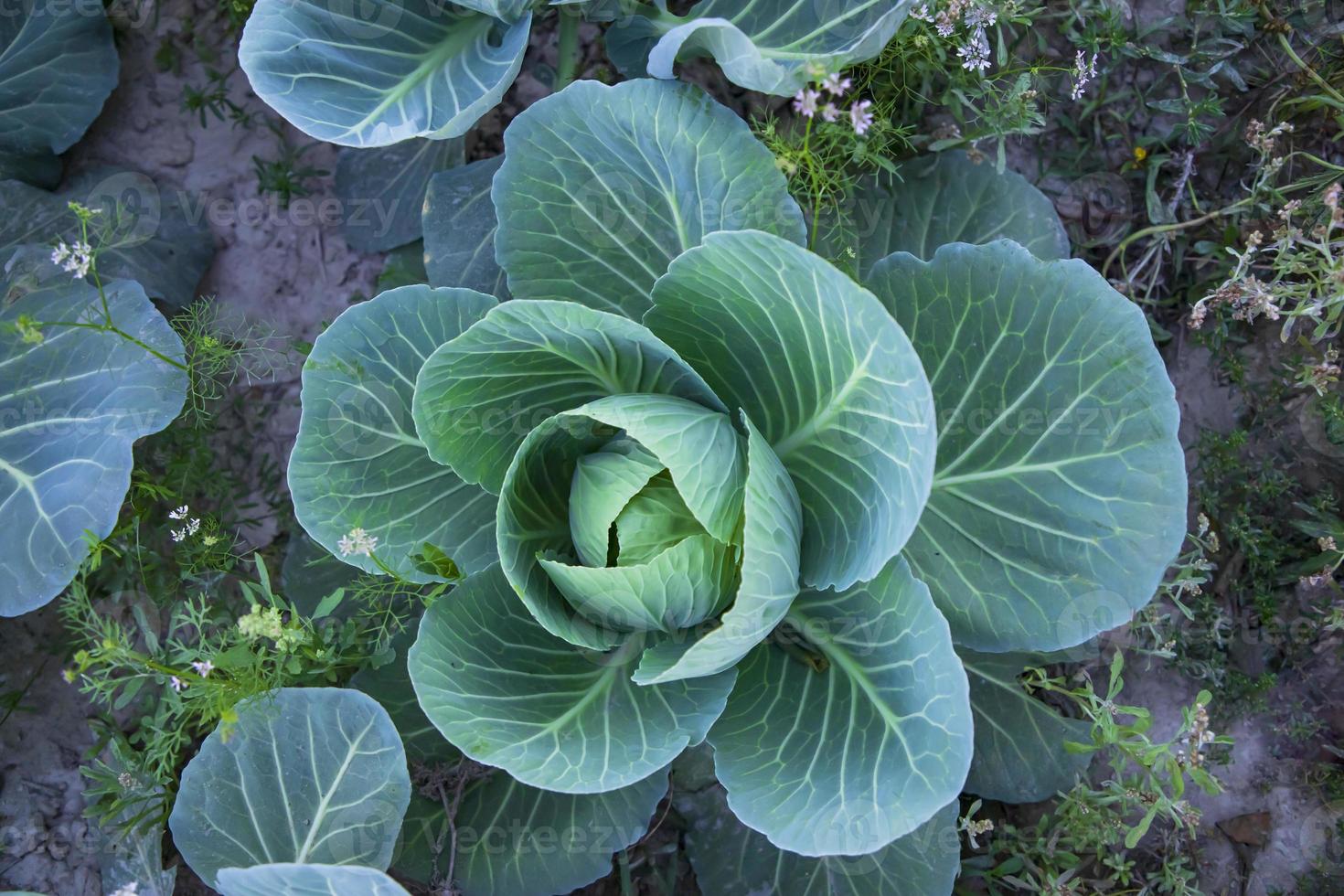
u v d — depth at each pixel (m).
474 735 1.46
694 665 1.43
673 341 1.55
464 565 1.56
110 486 1.58
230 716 1.48
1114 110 1.74
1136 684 1.71
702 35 1.54
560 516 1.54
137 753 1.61
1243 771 1.70
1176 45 1.75
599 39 1.75
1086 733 1.62
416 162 1.74
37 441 1.61
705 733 1.48
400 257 1.74
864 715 1.48
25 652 1.69
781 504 1.45
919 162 1.67
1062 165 1.75
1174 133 1.72
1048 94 1.75
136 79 1.76
